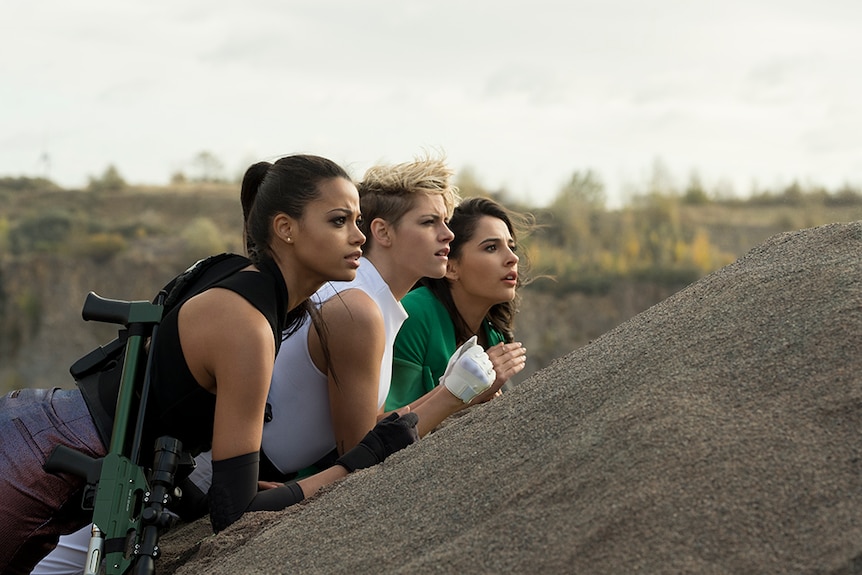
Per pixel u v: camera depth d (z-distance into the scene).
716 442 2.23
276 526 2.70
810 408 2.27
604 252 31.84
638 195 35.19
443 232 3.86
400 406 4.11
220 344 2.73
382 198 3.83
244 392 2.75
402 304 4.23
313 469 3.58
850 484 2.06
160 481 2.62
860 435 2.16
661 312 2.99
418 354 4.16
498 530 2.27
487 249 4.21
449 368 3.57
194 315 2.77
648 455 2.26
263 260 2.91
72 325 29.06
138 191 41.34
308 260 2.92
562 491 2.30
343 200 2.92
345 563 2.40
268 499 2.88
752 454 2.18
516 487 2.40
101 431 2.83
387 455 3.07
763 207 37.28
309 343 3.41
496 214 4.30
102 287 30.17
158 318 2.83
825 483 2.07
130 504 2.60
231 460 2.78
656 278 30.20
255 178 3.10
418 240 3.80
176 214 38.75
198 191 41.09
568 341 28.48
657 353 2.67
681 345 2.66
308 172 2.92
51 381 27.86
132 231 35.19
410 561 2.32
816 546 1.96
